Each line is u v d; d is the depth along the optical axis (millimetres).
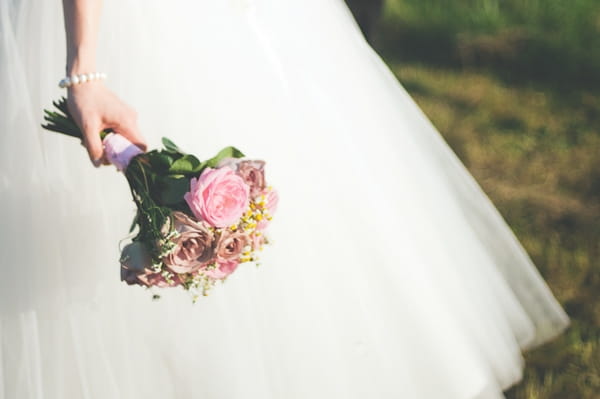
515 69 4270
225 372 1650
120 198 1690
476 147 3367
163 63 1707
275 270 1702
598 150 3320
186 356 1661
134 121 1590
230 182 1472
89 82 1571
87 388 1654
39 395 1646
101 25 1703
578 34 4457
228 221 1466
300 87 1801
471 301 1912
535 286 2123
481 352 1900
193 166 1512
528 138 3463
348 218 1788
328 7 1933
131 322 1671
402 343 1801
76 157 1688
